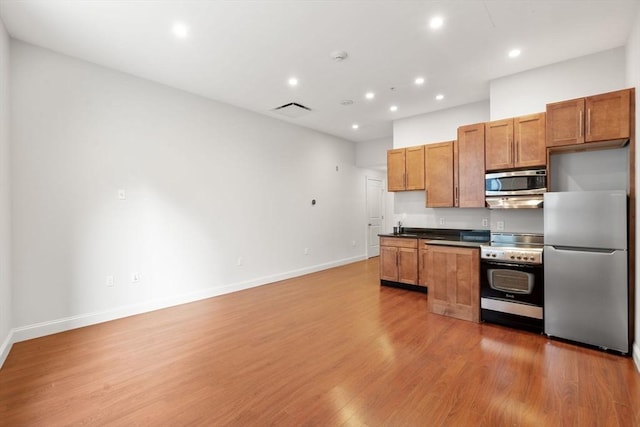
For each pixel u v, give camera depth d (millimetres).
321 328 3340
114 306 3615
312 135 6387
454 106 4977
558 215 2982
